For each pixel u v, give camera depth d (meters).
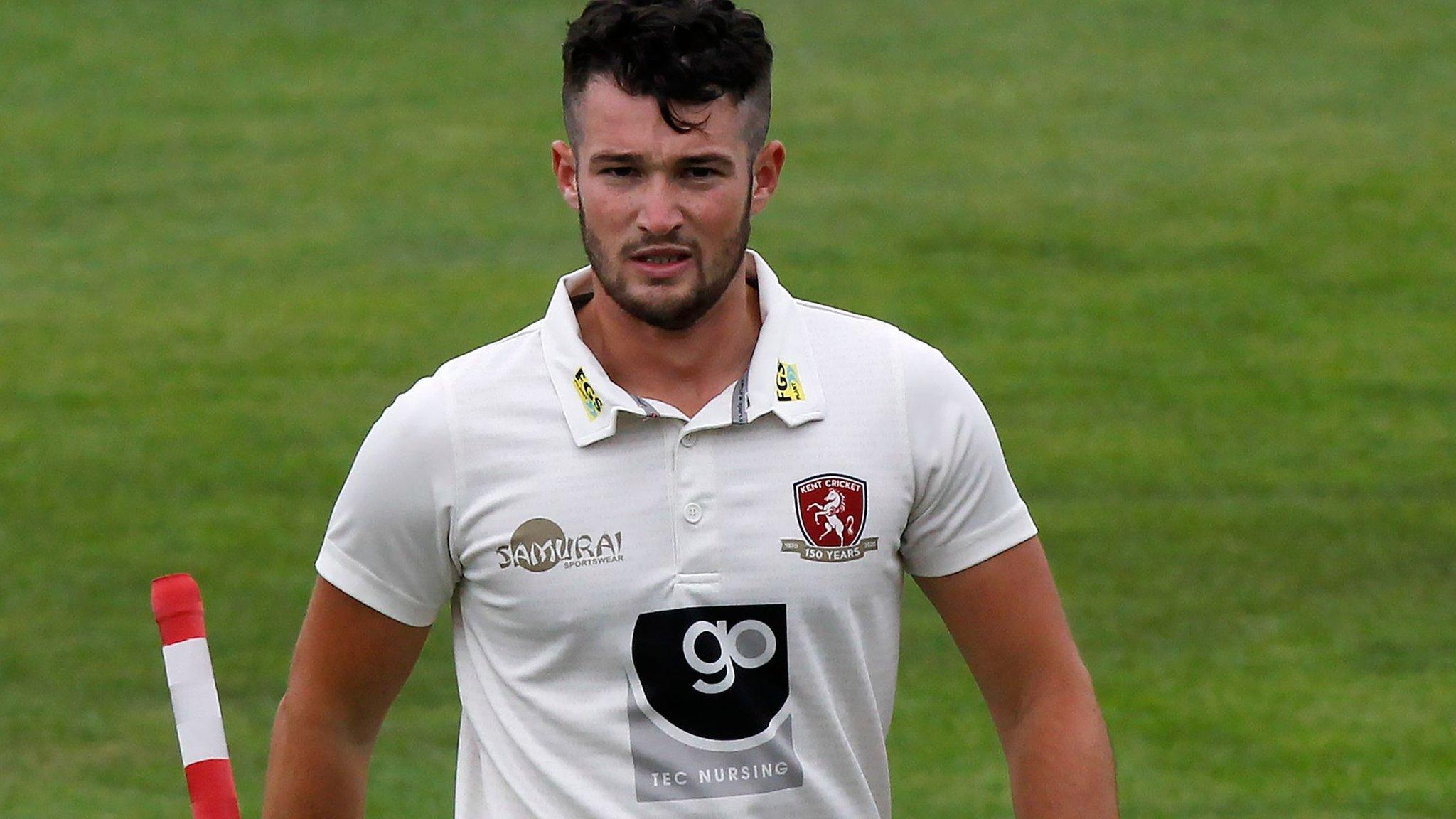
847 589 9.88
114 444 42.31
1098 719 10.36
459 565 10.17
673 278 9.55
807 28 73.88
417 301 51.75
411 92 68.94
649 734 9.82
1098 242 55.56
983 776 26.06
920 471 10.04
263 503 39.06
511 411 9.93
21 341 48.97
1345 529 36.75
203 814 9.95
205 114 67.06
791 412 9.87
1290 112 65.81
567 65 9.68
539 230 57.31
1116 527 36.97
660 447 9.83
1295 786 25.91
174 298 52.19
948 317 50.22
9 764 27.22
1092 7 75.88
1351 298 51.50
